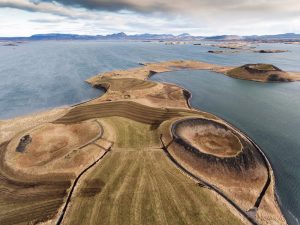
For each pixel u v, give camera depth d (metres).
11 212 37.56
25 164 48.34
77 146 53.72
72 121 68.12
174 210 37.38
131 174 45.34
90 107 77.62
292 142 60.56
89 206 38.16
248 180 44.84
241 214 37.31
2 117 78.94
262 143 60.00
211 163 47.03
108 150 52.88
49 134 59.25
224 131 58.69
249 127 69.75
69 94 103.25
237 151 50.31
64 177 44.97
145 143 55.31
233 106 88.44
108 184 42.84
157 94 96.69
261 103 92.06
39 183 43.69
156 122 66.31
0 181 44.41
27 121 71.75
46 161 49.09
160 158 50.06
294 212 38.91
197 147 51.84
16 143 55.62
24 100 95.81
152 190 41.38
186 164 47.97
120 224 34.97
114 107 76.69
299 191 43.25
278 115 79.44
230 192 41.88
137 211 37.09
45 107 87.88
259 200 40.62
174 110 76.12
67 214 36.78
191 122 61.53
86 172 46.22
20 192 41.72
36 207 38.44
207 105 89.12
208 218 36.09
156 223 35.12
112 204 38.44
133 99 87.25
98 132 59.25
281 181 45.84
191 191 41.28
